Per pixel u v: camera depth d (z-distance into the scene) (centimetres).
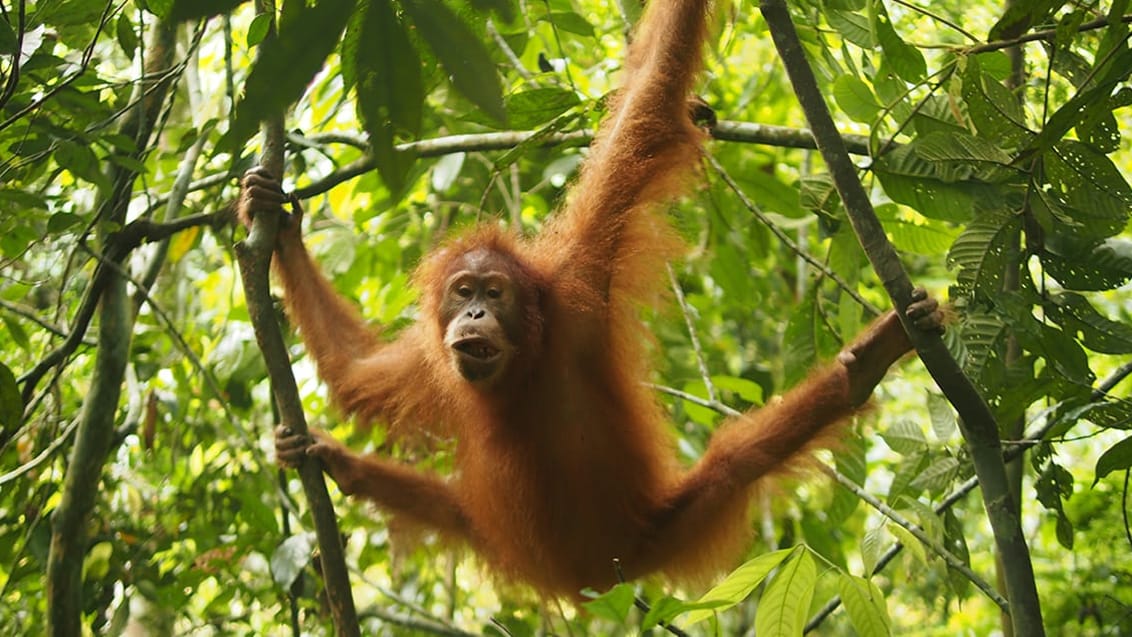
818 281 937
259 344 736
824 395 807
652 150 841
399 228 1309
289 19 288
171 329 905
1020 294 685
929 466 809
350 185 1357
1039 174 661
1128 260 683
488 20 304
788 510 1113
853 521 1426
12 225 825
